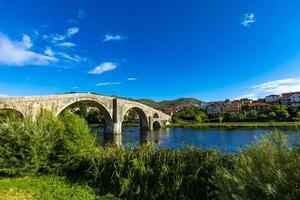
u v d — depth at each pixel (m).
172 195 10.45
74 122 15.18
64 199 10.55
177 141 48.25
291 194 5.35
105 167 12.70
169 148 12.97
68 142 14.37
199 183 10.46
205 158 11.08
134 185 11.27
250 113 107.62
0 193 10.91
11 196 10.62
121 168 12.09
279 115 95.75
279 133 6.56
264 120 97.62
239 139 49.53
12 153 13.52
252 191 5.85
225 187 6.41
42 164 13.98
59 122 15.26
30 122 14.92
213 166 10.49
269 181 5.71
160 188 10.70
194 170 10.79
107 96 65.00
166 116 109.31
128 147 13.89
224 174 6.53
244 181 6.02
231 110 140.25
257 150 6.70
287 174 5.58
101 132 72.25
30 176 13.62
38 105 41.06
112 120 66.94
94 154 14.22
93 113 108.00
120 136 61.91
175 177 10.76
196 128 87.44
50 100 43.97
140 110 84.94
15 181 12.61
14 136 13.64
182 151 12.11
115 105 67.31
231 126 84.19
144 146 13.23
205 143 43.44
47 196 10.80
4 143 13.66
